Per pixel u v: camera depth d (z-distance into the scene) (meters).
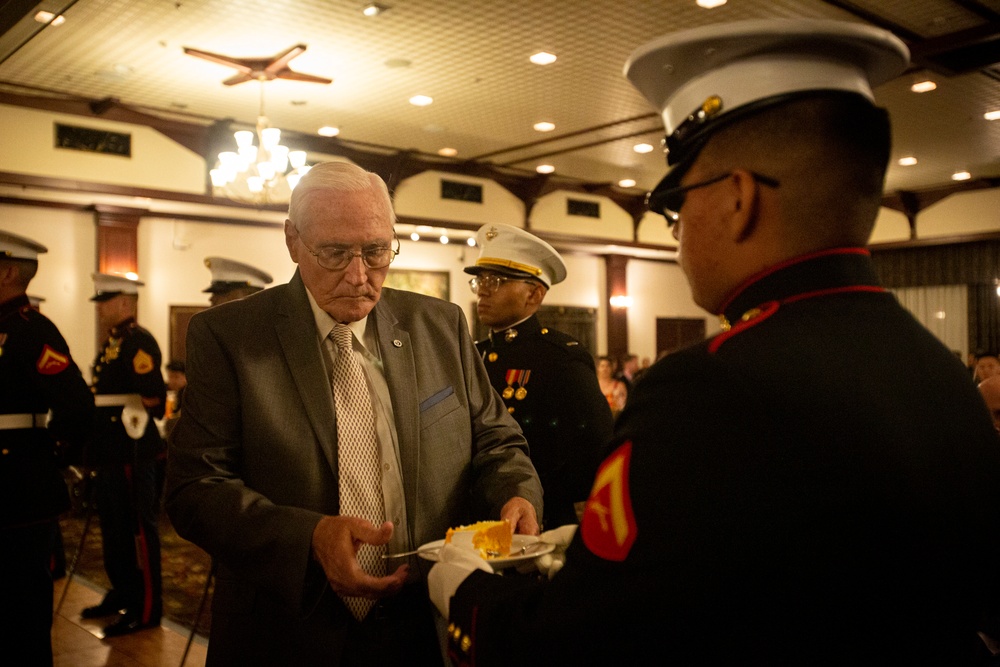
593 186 12.41
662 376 0.72
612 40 6.19
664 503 0.66
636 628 0.66
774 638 0.64
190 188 8.61
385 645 1.27
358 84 7.29
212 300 4.18
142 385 3.75
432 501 1.36
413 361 1.42
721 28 0.73
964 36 6.18
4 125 7.47
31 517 2.27
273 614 1.25
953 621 0.68
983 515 0.68
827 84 0.73
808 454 0.64
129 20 5.76
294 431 1.29
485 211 11.28
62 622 3.76
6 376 2.35
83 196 8.15
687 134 0.79
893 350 0.71
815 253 0.74
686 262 0.82
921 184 12.62
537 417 2.24
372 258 1.29
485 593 0.84
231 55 6.45
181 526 1.26
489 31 6.01
